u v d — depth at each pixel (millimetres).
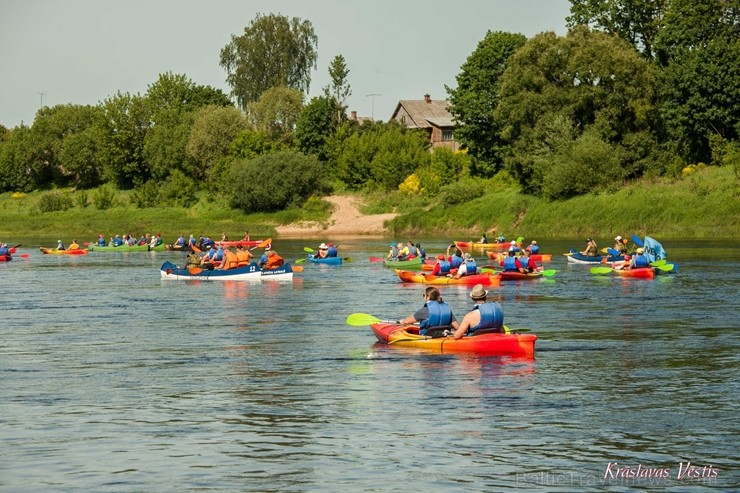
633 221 101125
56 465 19047
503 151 133375
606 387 25562
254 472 18547
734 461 18984
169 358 30812
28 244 114938
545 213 110812
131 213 155625
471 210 121125
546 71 119750
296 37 186250
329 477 18219
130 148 181250
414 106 199125
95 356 31328
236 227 134500
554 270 60719
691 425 21578
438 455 19500
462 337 31156
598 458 19234
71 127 197875
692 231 96062
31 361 30422
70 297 50812
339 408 23469
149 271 70688
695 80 109438
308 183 146000
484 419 22219
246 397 24828
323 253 76062
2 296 51531
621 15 132000
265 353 31562
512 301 46188
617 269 59625
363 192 147250
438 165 141500
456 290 52719
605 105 115688
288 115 173125
